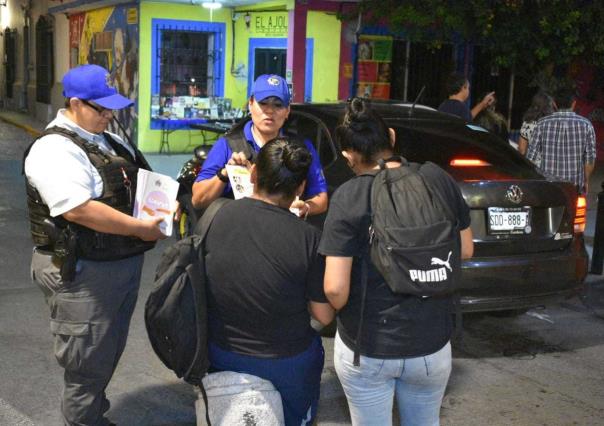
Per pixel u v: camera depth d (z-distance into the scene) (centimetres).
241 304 274
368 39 1397
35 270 339
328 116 585
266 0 1390
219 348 282
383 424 294
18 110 2425
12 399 440
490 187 491
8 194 1099
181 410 435
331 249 274
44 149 314
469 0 1112
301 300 280
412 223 270
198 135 1589
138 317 589
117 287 336
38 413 423
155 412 432
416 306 277
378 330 279
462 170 512
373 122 289
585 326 609
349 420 430
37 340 534
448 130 571
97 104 326
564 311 647
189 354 278
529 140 721
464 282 485
